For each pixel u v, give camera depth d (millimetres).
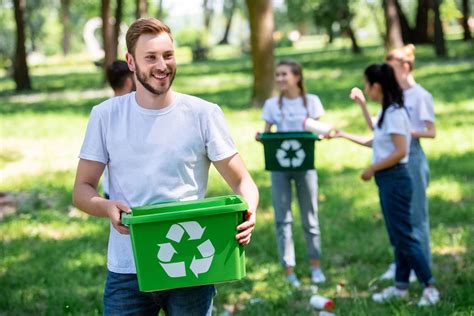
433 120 6172
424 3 43125
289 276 6637
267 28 20500
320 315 5750
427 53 36812
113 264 3693
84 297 6457
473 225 8273
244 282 6613
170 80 3559
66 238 8609
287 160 6414
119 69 5918
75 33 86438
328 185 10750
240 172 3729
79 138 16906
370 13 51250
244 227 3459
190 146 3650
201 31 52750
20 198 10773
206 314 3668
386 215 5781
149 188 3643
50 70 49219
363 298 6098
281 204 6566
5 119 20875
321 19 41062
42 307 6312
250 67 38438
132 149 3637
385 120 5656
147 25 3506
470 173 10969
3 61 59688
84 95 27828
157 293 3643
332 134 6363
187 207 3539
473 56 33094
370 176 5734
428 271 5754
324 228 8391
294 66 6562
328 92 23172
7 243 8406
